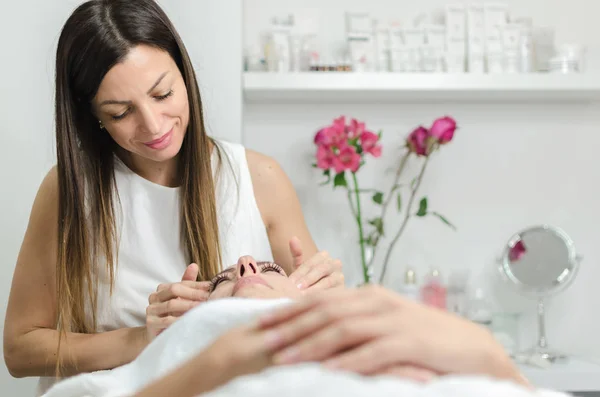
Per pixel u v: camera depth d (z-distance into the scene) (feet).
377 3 9.16
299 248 5.27
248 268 4.59
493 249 9.17
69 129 5.55
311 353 2.48
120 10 5.14
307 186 9.05
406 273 8.71
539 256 8.65
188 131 5.71
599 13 9.29
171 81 5.18
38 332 5.81
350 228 9.04
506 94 8.77
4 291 7.86
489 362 2.48
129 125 5.19
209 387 2.66
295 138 9.05
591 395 8.03
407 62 8.68
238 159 6.13
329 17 9.12
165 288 4.91
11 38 7.91
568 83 8.49
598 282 9.25
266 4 9.13
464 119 9.17
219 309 3.44
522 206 9.21
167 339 3.68
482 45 8.73
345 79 8.40
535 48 8.93
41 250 5.91
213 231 5.83
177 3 8.02
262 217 6.18
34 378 7.87
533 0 9.27
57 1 7.93
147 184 5.91
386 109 9.09
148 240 5.92
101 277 5.88
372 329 2.47
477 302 8.68
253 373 2.62
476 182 9.18
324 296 2.62
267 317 2.66
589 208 9.27
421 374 2.43
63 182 5.64
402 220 9.08
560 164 9.25
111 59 5.01
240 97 8.07
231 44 8.06
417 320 2.50
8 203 7.89
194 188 5.79
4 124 7.91
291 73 8.35
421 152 8.49
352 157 8.25
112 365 5.43
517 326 8.97
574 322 9.21
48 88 7.95
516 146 9.21
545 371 7.87
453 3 9.18
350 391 2.23
